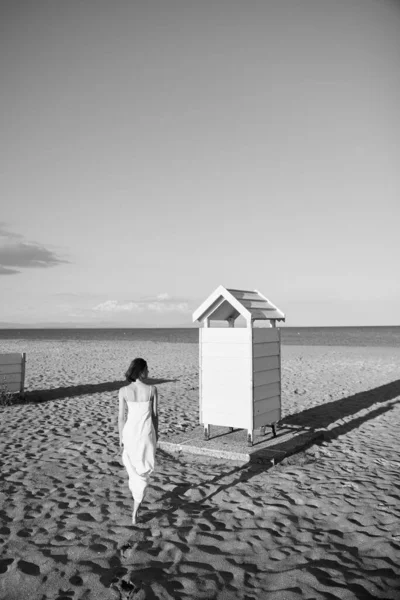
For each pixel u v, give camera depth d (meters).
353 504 5.10
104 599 3.34
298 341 62.44
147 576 3.64
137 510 4.60
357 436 8.25
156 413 4.75
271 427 8.16
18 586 3.51
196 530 4.46
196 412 10.50
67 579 3.60
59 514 4.86
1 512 4.91
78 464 6.59
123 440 4.70
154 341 58.62
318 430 8.44
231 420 7.08
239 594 3.40
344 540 4.26
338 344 50.78
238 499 5.26
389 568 3.76
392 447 7.49
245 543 4.19
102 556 3.96
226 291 7.00
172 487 5.62
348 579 3.59
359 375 17.69
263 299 7.82
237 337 7.02
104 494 5.43
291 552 4.03
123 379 16.27
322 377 17.14
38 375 17.41
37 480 5.91
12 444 7.66
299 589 3.46
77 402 11.74
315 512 4.89
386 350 35.00
